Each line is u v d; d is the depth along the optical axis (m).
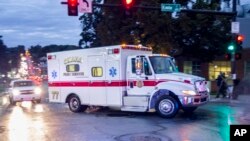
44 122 14.30
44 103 24.81
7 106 23.02
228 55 22.28
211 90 36.50
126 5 18.88
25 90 24.28
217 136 10.62
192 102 14.55
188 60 37.47
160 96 15.09
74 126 13.05
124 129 12.14
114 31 30.94
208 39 30.67
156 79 15.26
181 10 20.56
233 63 22.22
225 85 25.09
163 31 28.69
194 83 14.69
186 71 38.94
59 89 18.86
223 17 29.83
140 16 28.27
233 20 22.20
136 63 15.73
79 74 17.91
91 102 17.36
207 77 38.59
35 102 25.59
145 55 15.63
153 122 13.74
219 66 38.22
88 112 17.92
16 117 16.23
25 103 25.41
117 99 16.33
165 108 14.89
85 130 12.08
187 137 10.51
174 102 14.70
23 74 93.75
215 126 12.57
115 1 30.55
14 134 11.57
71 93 18.25
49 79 19.42
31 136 11.16
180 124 13.10
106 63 16.69
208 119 14.42
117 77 16.28
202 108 18.67
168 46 28.41
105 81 16.73
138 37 29.62
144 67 15.56
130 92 16.09
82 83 17.75
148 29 28.52
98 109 19.14
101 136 10.87
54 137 10.90
